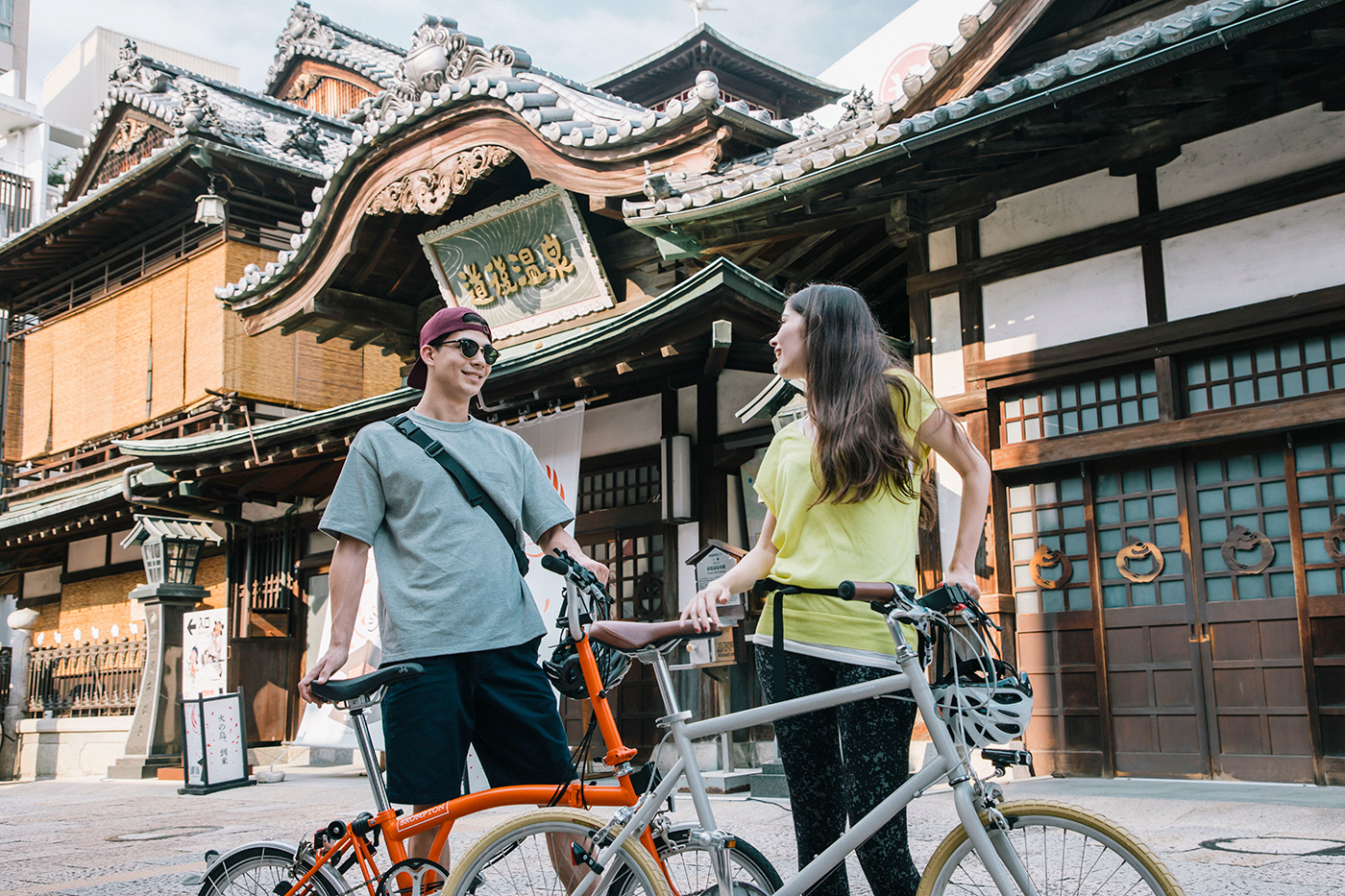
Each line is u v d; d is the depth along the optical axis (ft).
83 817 25.20
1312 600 18.54
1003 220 22.98
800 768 7.98
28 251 51.62
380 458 9.11
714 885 7.31
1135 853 6.17
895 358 8.16
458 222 32.22
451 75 30.78
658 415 29.35
